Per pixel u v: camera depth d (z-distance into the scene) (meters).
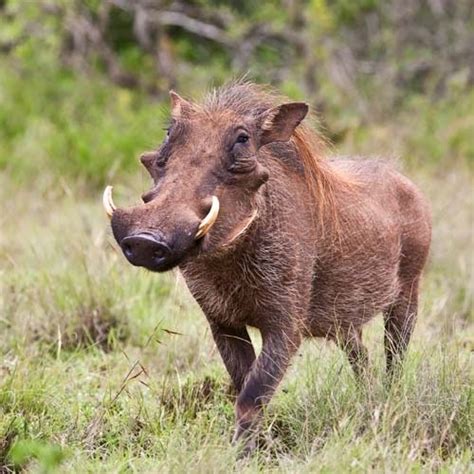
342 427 17.80
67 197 37.84
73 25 53.50
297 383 20.48
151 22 55.19
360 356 20.59
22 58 51.66
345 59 55.84
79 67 53.00
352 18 57.69
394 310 22.67
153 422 19.45
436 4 57.88
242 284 18.45
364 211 20.75
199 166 17.14
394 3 57.81
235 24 54.25
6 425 18.59
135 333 25.55
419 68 57.03
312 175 19.41
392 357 20.69
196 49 56.97
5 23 52.06
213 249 17.12
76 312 25.84
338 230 19.88
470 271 30.11
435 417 18.50
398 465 16.55
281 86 52.56
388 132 48.28
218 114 17.72
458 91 53.75
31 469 17.06
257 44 55.16
